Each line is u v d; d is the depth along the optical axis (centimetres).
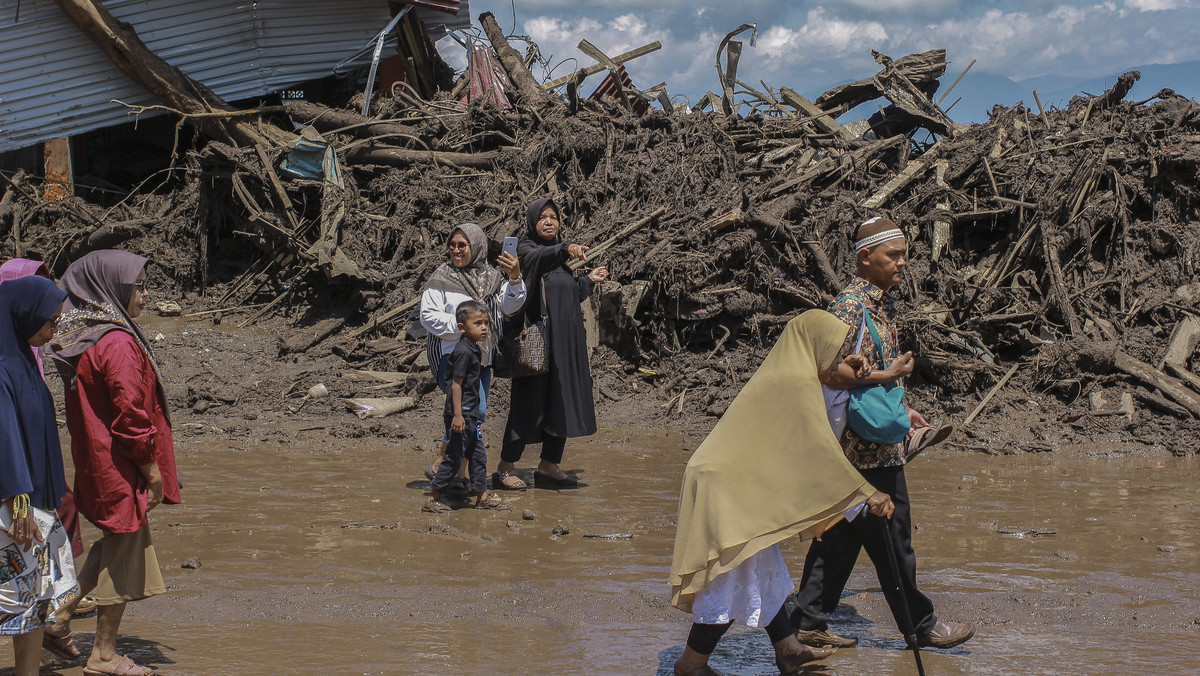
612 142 1310
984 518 621
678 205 1184
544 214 709
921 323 977
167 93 1477
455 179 1303
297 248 1214
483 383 661
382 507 637
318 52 1664
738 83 1608
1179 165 1109
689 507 375
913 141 1345
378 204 1300
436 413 947
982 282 1082
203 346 1104
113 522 366
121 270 377
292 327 1176
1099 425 877
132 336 378
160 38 1556
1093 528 599
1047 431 873
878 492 365
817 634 412
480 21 1780
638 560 533
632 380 1047
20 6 1472
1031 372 960
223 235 1336
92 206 1428
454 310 646
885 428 376
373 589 477
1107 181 1136
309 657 390
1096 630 431
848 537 406
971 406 930
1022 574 510
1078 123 1243
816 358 377
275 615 440
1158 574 510
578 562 528
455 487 693
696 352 1077
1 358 344
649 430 920
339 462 773
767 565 375
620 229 1148
